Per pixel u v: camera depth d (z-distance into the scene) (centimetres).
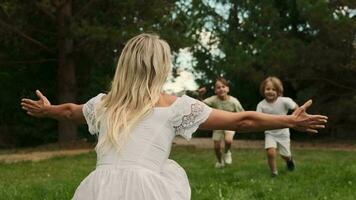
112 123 332
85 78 2592
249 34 2828
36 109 384
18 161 1577
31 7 2159
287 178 1008
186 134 336
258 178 1009
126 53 346
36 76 2695
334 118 2444
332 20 2128
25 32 2292
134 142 327
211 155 1703
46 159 1634
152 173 319
